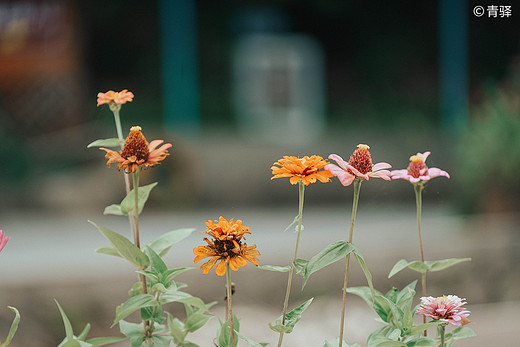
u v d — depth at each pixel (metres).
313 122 18.36
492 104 7.01
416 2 20.47
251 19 19.48
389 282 5.27
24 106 12.01
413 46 20.50
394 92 20.20
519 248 5.65
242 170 11.05
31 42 12.24
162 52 17.34
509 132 6.83
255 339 3.87
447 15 16.17
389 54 20.45
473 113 7.27
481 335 4.11
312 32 20.12
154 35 19.08
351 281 5.17
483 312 4.66
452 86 15.93
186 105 15.09
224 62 19.28
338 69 20.27
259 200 10.66
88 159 10.53
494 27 18.86
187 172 10.05
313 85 19.05
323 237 7.23
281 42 18.56
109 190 9.64
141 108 18.19
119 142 1.77
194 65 15.61
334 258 1.41
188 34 15.44
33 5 12.31
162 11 16.42
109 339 1.64
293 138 17.00
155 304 1.49
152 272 1.53
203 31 19.42
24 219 8.98
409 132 17.55
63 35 12.36
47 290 4.86
